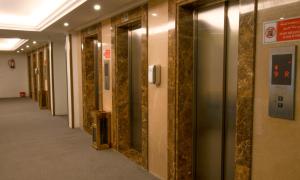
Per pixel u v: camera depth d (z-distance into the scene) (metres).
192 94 3.47
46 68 10.27
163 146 3.70
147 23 3.93
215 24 3.13
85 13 4.77
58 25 6.00
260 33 2.27
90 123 6.70
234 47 2.93
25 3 5.50
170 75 3.45
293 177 2.08
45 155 4.88
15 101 13.41
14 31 6.87
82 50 6.57
